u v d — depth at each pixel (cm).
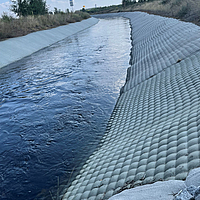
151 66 777
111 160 343
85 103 631
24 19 1955
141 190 224
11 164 410
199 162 226
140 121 452
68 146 445
